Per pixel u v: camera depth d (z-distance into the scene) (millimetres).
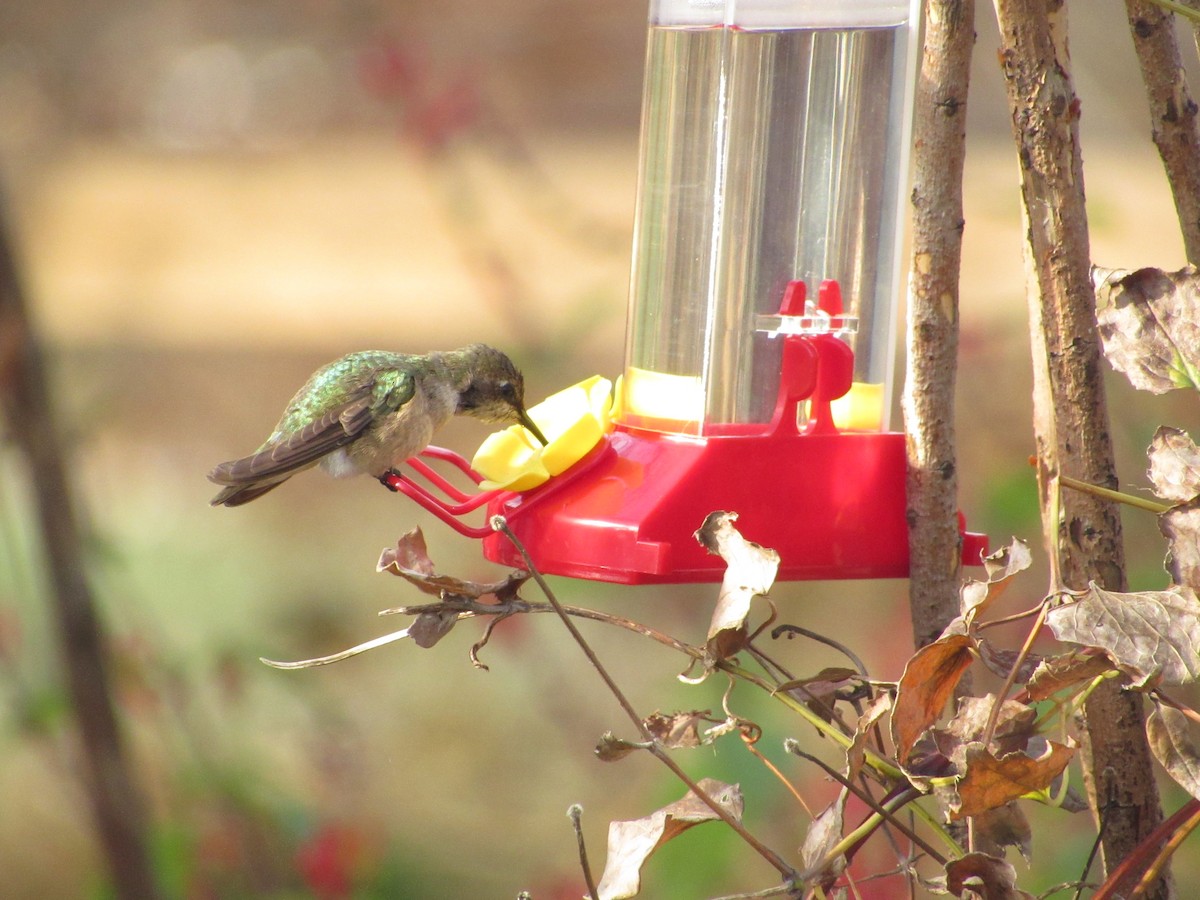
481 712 16859
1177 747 3770
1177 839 3896
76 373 27484
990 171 14891
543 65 19938
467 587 4406
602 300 12016
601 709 15406
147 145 54031
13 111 24891
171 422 28266
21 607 10773
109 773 9031
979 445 11648
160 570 20438
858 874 7445
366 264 43094
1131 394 10602
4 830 14523
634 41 22328
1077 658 3742
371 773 15141
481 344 9523
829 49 6582
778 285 6438
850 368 6137
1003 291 18422
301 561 21594
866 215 6598
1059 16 4410
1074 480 4234
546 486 6176
